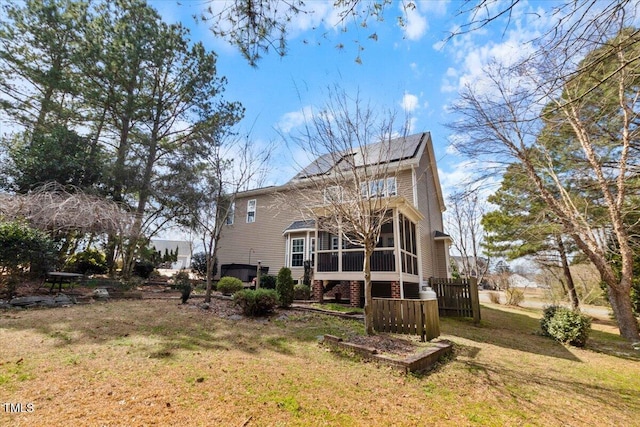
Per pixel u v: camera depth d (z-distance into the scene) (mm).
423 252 14695
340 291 12648
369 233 6629
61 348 4723
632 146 8891
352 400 3625
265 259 16766
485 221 16391
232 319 7500
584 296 18125
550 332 7953
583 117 8945
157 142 15078
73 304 8133
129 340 5359
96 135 15242
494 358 5840
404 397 3801
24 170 11664
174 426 2812
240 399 3449
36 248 8523
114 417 2893
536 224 12211
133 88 14117
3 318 6215
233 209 17938
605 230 10602
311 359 5051
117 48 13039
